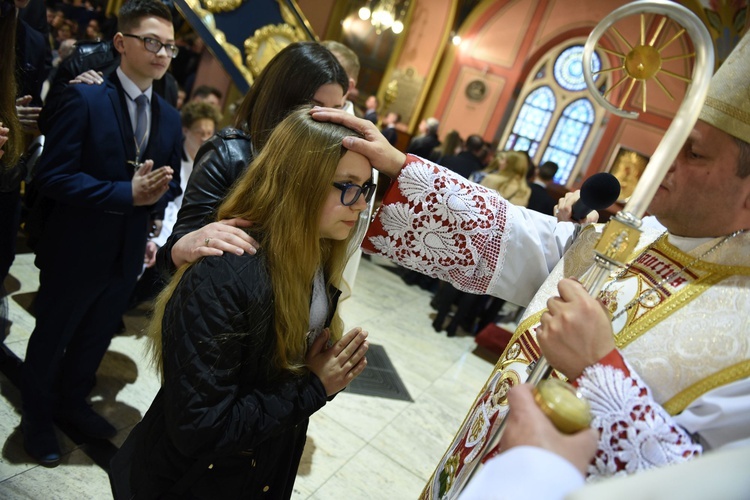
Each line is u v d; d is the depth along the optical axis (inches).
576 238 46.2
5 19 61.8
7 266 78.6
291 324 41.9
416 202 47.7
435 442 110.8
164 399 40.2
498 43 454.9
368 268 233.5
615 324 37.6
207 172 58.4
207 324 37.9
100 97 74.2
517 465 22.1
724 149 33.2
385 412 115.6
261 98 62.6
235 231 41.3
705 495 16.7
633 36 377.1
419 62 447.5
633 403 29.8
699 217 35.6
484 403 42.6
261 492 46.7
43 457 72.1
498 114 459.2
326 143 41.4
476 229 47.9
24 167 73.3
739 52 33.4
